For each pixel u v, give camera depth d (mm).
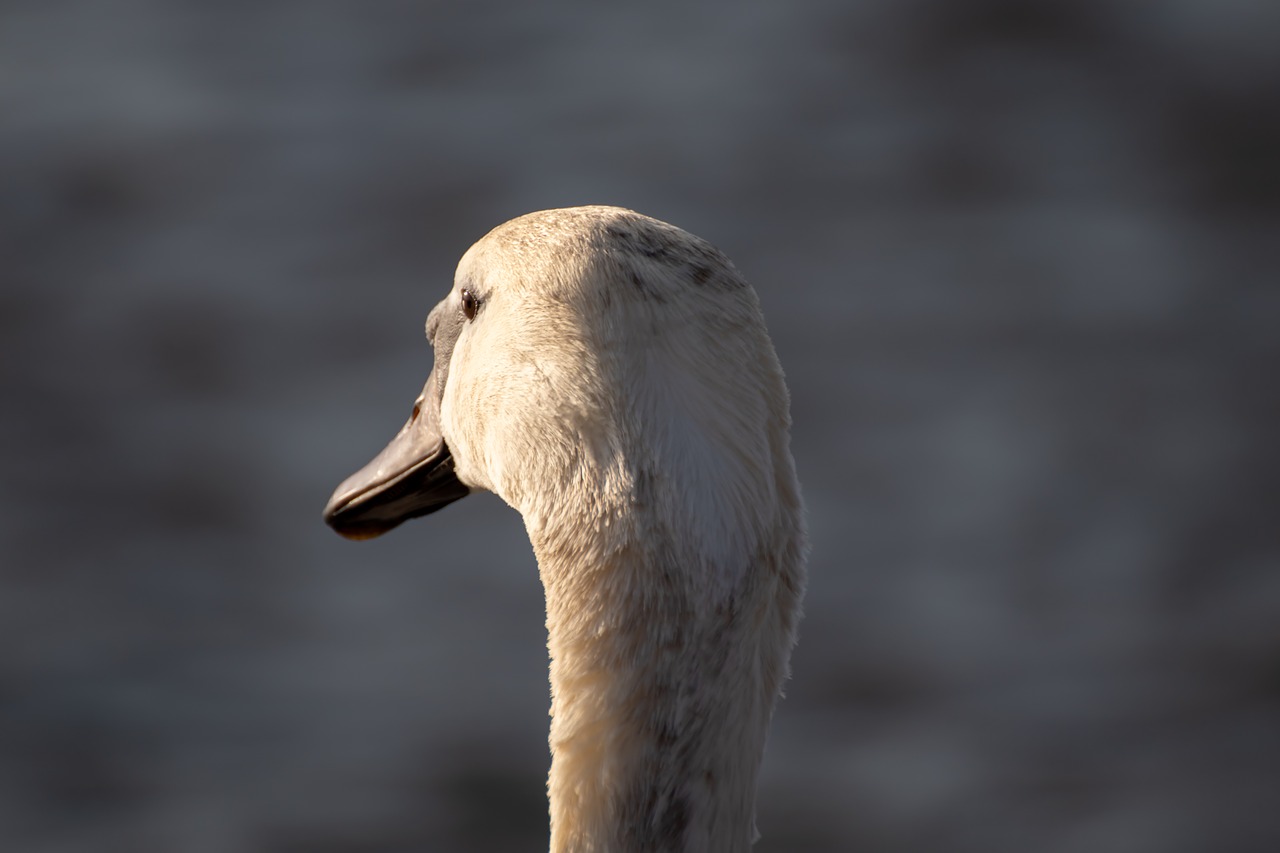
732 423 3453
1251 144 22969
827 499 14523
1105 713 11750
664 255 3541
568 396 3521
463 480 4203
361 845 10500
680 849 3402
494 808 10812
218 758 11414
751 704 3477
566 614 3516
